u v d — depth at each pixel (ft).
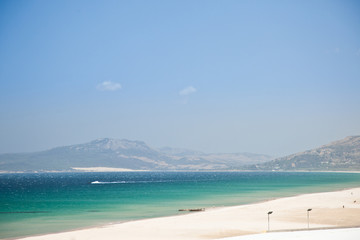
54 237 163.73
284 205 259.80
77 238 160.97
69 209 273.13
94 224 201.98
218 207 273.54
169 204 302.04
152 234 166.71
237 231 171.53
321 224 186.60
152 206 287.89
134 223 196.44
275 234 156.76
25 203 321.52
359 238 146.00
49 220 219.00
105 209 270.26
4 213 251.60
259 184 616.80
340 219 199.21
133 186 606.55
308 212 204.64
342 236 149.89
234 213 225.97
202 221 198.59
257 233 164.66
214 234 165.68
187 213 240.94
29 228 192.54
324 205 255.50
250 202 309.42
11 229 190.19
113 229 179.52
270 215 214.48
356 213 217.77
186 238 159.02
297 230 167.53
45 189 545.03
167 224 190.90
